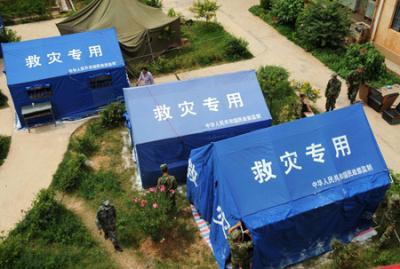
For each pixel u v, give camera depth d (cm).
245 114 1116
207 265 924
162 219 952
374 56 1528
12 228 1028
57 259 932
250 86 1155
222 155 899
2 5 2241
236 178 880
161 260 937
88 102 1439
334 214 908
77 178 1147
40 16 2214
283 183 890
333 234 945
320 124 948
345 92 1511
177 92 1124
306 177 902
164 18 1764
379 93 1376
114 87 1442
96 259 940
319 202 880
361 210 939
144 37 1681
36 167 1221
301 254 924
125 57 1686
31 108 1353
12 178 1182
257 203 864
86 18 1717
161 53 1764
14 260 920
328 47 1783
